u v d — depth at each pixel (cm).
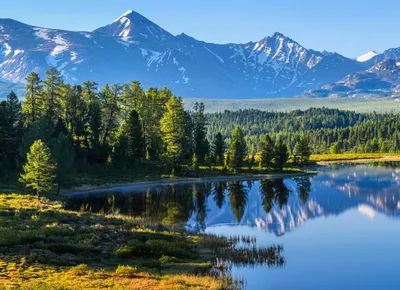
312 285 3916
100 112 12912
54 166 7975
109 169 12531
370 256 4928
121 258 4094
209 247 5028
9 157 10806
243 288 3641
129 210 8019
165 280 3375
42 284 3022
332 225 6775
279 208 8475
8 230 4653
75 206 8156
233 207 8569
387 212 7912
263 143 15575
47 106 12219
